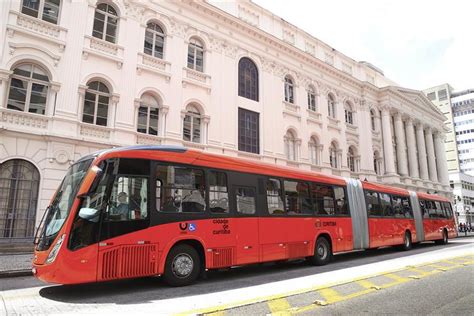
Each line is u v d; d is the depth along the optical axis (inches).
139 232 269.6
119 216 263.7
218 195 331.0
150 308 218.5
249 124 858.1
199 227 306.8
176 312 207.2
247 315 199.6
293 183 418.3
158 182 292.4
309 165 972.6
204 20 804.6
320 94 1084.5
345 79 1194.0
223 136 781.9
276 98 931.3
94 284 301.4
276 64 954.1
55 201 279.9
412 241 663.8
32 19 555.2
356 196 530.9
